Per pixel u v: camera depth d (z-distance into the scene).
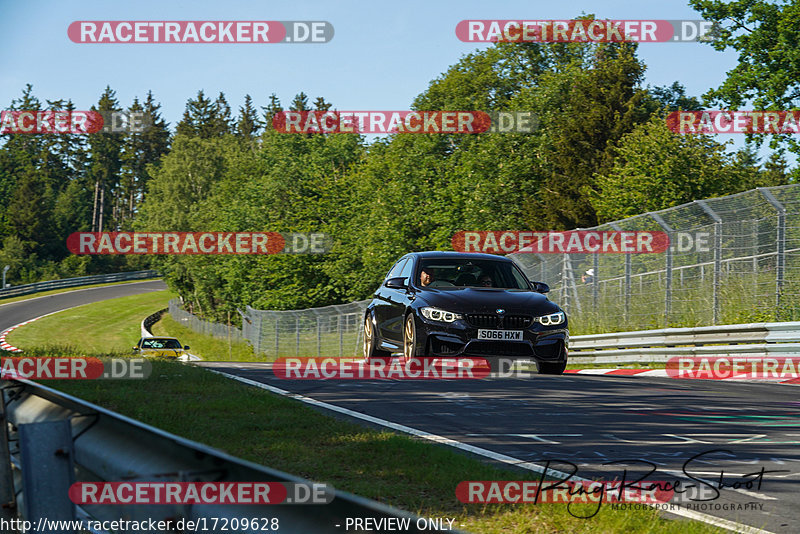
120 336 169.12
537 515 11.27
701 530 10.58
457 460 14.24
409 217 121.56
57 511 8.94
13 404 12.00
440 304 28.89
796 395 25.66
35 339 153.50
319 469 13.82
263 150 183.62
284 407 20.55
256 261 161.25
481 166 117.56
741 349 37.91
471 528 10.81
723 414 20.75
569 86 131.00
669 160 98.19
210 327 167.75
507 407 21.72
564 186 123.81
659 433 17.84
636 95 131.00
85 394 21.45
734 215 45.72
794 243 42.50
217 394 22.59
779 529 10.88
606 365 48.69
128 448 8.63
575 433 17.78
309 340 103.19
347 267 136.88
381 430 18.06
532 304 29.48
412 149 123.81
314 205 147.62
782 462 14.91
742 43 87.38
